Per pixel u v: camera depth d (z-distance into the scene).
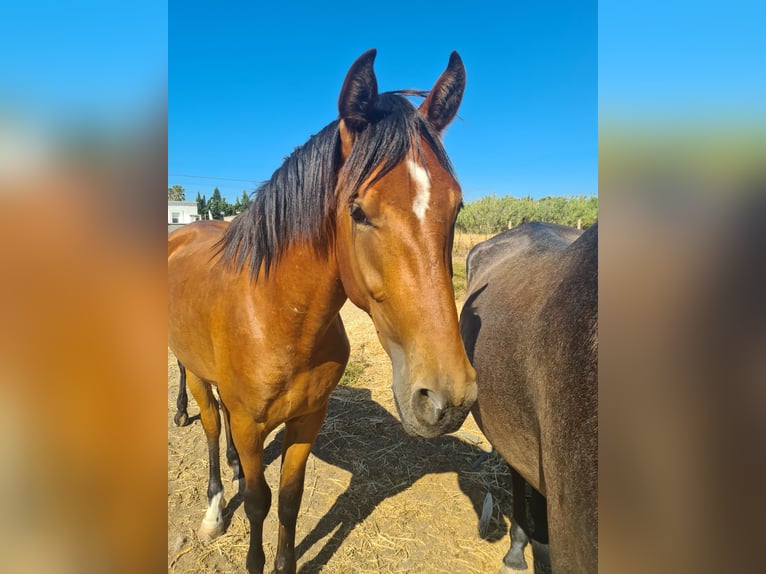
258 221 1.86
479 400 1.90
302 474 2.21
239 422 2.03
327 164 1.62
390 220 1.32
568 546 1.02
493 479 3.18
